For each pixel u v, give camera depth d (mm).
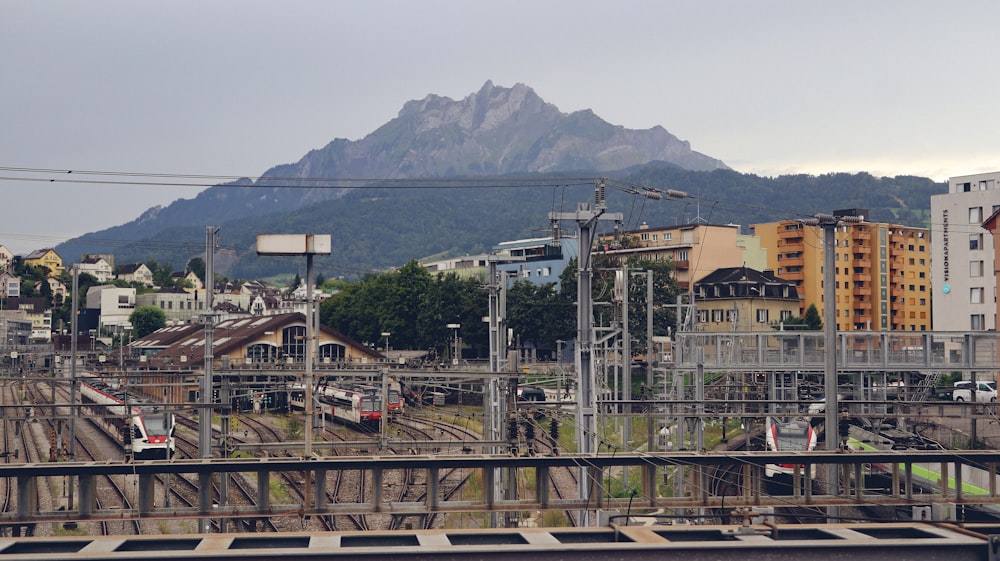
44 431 118812
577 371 53719
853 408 85688
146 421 92375
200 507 41469
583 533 34344
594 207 55000
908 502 45969
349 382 67375
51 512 40344
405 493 76625
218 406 59469
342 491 77938
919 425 83062
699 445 57938
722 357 81250
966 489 71312
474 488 78312
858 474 46250
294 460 41562
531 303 183500
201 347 158625
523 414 59969
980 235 171000
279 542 33375
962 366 77500
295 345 157375
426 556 30797
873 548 32062
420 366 126750
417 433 104312
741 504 44375
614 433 106938
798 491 50469
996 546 32250
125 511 40750
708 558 31688
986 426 86625
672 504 44312
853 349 81375
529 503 43406
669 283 179500
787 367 78438
